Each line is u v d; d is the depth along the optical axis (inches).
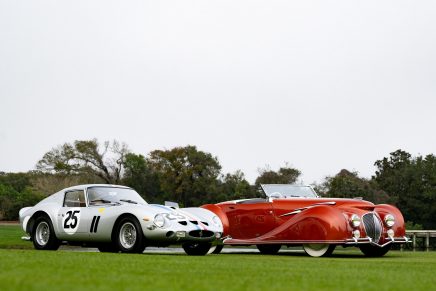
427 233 1675.7
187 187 4178.2
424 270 389.4
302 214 673.6
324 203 704.4
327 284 279.7
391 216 687.7
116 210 613.9
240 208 749.9
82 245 657.6
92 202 645.3
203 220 637.9
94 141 3880.4
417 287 272.7
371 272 363.3
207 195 4175.7
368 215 664.4
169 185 4232.3
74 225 642.8
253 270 362.0
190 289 242.7
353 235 644.1
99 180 3905.0
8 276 269.1
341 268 401.1
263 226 728.3
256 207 737.0
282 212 716.7
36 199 3479.3
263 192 754.2
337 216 644.7
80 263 375.6
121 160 3944.4
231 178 4160.9
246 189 3523.6
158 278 287.9
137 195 677.9
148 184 4271.7
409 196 3782.0
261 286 264.2
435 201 3730.3
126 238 605.3
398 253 816.3
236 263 435.2
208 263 423.2
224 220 719.1
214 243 741.9
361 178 2763.3
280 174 2728.8
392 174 3934.5
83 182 3816.4
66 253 513.0
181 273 324.2
